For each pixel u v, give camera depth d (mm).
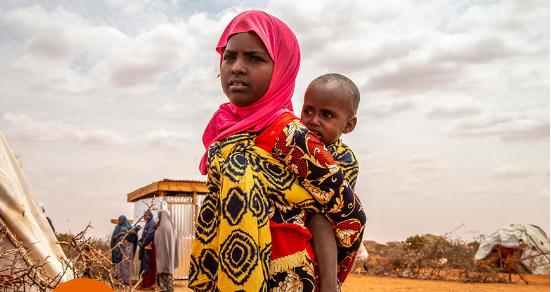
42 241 4930
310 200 2205
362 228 2297
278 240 2168
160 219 12547
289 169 2223
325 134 2500
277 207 2186
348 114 2572
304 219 2256
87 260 4270
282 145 2203
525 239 17344
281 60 2377
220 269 2100
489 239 17859
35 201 5359
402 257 18031
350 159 2549
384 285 14055
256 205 2123
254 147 2248
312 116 2529
